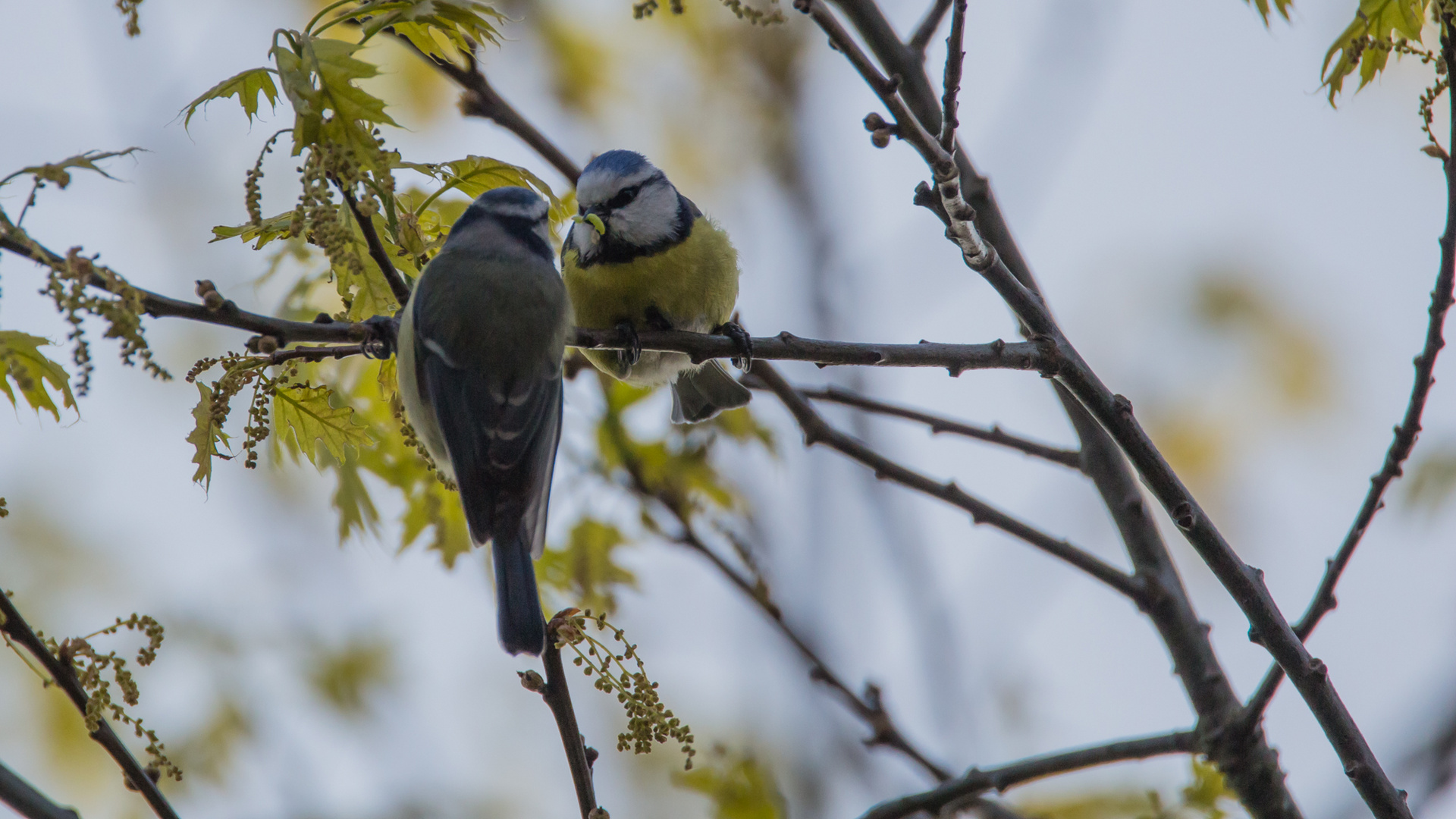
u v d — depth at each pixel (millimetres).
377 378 9695
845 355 7746
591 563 10656
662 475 10773
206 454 6684
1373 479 7355
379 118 5906
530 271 8242
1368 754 7141
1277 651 7281
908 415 9219
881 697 9719
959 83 6648
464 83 9359
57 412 6074
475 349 7973
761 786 9492
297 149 5898
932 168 6746
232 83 6551
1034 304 7617
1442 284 7066
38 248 5344
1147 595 8492
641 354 10297
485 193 8391
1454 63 7012
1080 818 10148
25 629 5695
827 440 8719
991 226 9094
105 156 5512
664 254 10117
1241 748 7883
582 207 9945
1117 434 7492
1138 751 8141
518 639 7078
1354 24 7516
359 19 6789
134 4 5715
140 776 5746
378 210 6332
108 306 5422
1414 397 7195
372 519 9922
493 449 7871
